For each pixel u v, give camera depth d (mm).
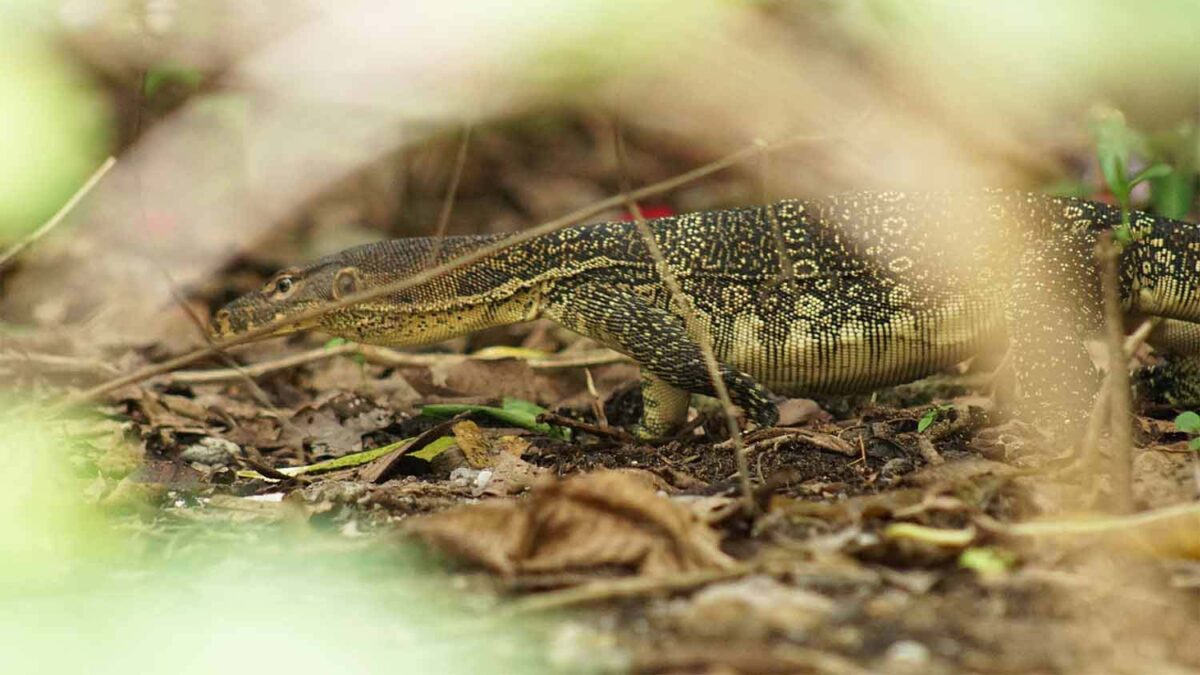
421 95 16047
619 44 5914
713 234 10312
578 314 10414
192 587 6102
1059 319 9586
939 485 6828
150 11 14711
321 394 12797
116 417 11414
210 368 14109
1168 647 5152
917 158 15211
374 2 12516
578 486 6188
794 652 5027
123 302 15477
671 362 10016
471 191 18594
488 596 5875
